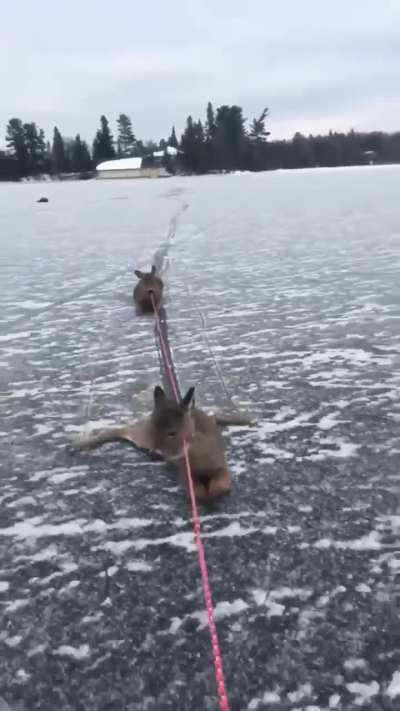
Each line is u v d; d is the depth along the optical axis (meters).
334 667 1.96
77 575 2.43
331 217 16.16
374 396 4.05
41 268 9.35
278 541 2.60
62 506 2.91
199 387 4.27
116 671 1.98
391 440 3.46
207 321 5.97
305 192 28.67
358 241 11.15
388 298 6.57
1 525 2.77
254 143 84.69
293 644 2.05
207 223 16.02
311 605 2.22
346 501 2.88
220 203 23.84
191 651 2.04
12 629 2.16
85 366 4.76
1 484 3.11
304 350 4.99
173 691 1.89
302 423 3.70
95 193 38.06
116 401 4.08
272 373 4.50
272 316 6.07
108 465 3.28
